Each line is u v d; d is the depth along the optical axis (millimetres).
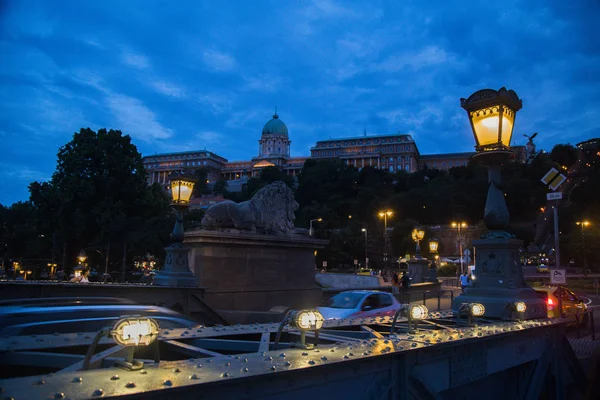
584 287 45844
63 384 1950
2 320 4832
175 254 12203
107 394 1803
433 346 3213
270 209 17172
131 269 55844
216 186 188250
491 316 5684
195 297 11398
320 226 97688
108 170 50812
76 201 49156
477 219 125250
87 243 51031
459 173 151375
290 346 3355
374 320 5086
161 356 3768
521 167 130500
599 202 97562
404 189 146875
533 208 119938
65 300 6453
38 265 54844
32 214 56531
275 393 2348
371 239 90562
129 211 51938
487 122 6160
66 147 52031
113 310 5625
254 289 15742
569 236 80375
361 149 193125
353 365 2717
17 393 1805
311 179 149875
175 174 12891
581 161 123562
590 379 3408
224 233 15047
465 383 3658
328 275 49594
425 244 89875
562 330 5469
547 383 5027
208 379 2080
